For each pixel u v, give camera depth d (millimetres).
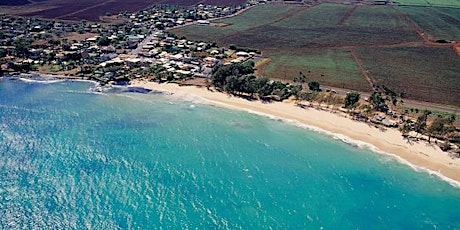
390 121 142000
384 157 122312
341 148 127500
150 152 122562
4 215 93875
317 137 134375
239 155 122500
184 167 115188
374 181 110812
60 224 91625
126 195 102188
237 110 155500
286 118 148250
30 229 89875
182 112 153125
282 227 92812
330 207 100375
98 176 109562
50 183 106000
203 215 95812
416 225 95125
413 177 112625
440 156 121562
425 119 136125
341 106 155500
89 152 121625
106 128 137625
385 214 98500
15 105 155875
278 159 120688
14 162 115062
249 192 104938
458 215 98375
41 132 133500
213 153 123188
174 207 98375
